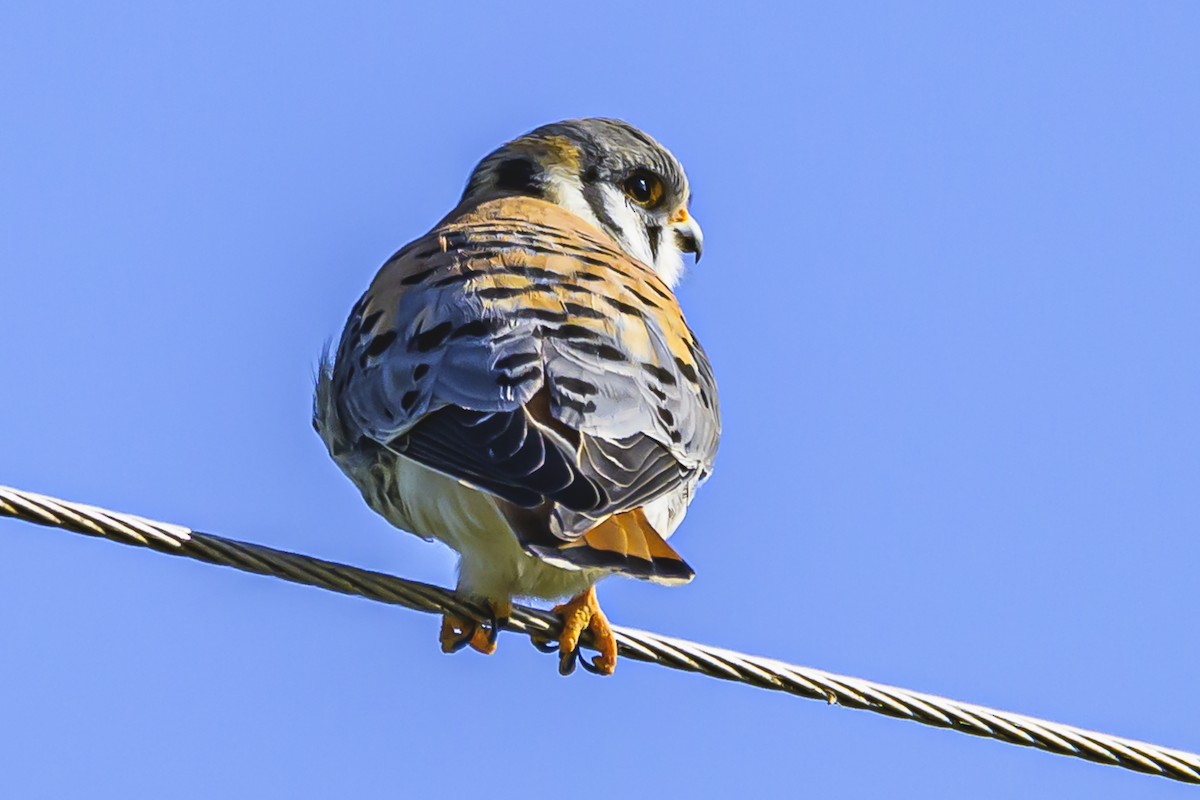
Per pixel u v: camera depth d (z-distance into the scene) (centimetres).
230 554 886
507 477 958
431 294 1080
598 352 1030
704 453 1073
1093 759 955
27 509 836
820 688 955
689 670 991
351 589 929
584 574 1062
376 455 1113
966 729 949
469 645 1062
